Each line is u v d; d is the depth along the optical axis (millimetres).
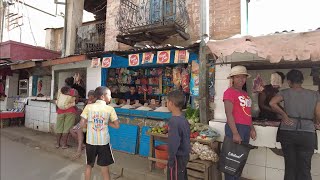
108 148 3834
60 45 12555
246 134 3461
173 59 5234
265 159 4207
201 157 3953
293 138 3289
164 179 4324
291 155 3330
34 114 9219
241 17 5203
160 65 6473
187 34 5961
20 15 14242
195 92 5121
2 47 11008
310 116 3291
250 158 4336
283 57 3357
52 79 8570
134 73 6980
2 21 13117
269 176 4164
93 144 3709
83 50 8703
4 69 10414
